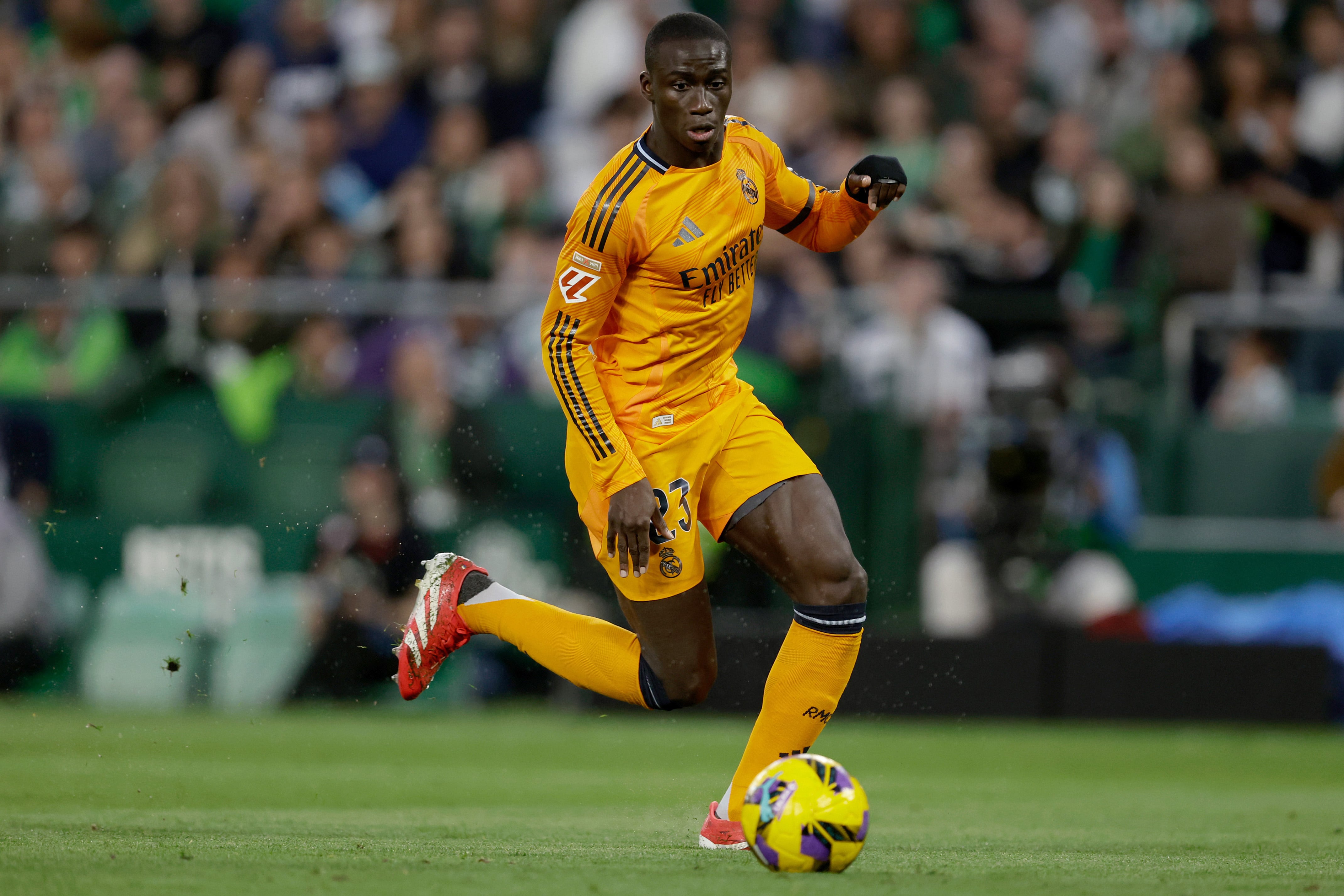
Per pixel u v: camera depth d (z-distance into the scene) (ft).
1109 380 113.50
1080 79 148.66
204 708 106.01
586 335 46.09
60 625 107.24
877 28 142.92
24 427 108.99
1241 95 140.05
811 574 46.75
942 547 106.93
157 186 127.54
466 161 140.36
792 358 112.78
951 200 129.70
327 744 90.07
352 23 149.79
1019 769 85.66
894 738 98.68
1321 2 148.77
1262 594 109.60
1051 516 106.93
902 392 109.19
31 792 66.49
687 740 95.20
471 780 75.31
